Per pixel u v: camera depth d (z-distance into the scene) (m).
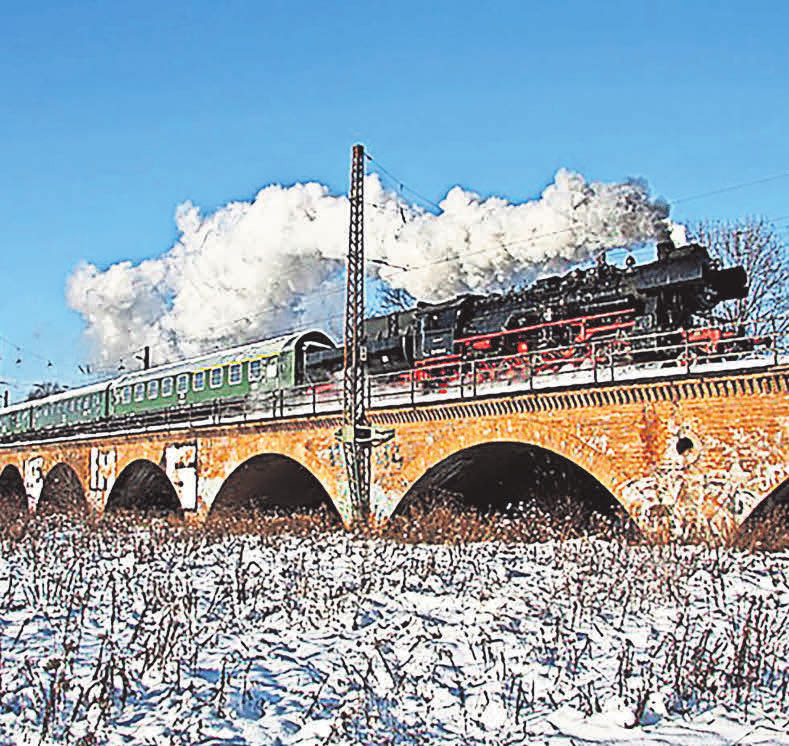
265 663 9.67
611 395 18.33
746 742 6.91
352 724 7.49
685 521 17.02
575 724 7.48
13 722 7.63
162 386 42.16
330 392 29.88
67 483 43.78
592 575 14.41
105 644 10.38
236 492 31.27
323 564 17.47
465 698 8.27
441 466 22.64
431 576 15.18
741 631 10.52
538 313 24.95
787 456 15.66
